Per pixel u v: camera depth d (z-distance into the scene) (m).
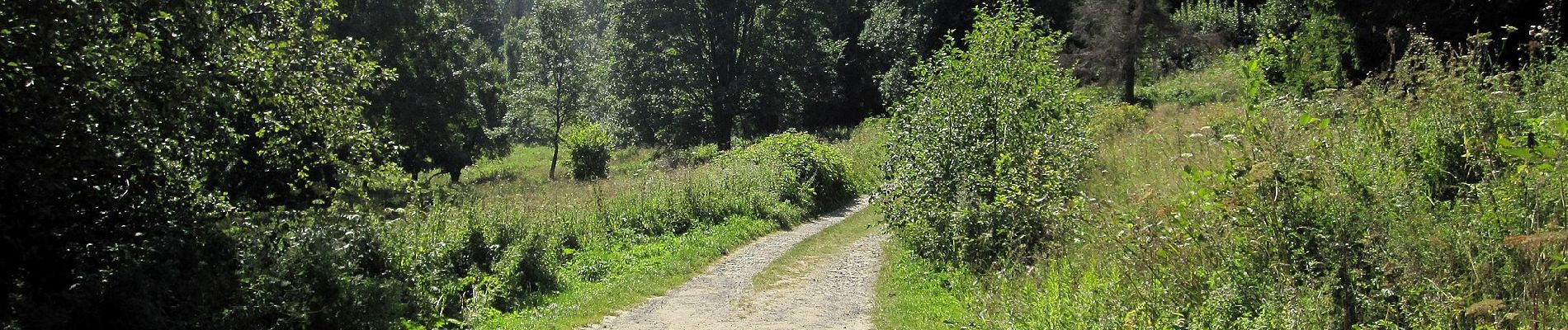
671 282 14.07
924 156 13.78
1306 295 6.19
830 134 41.72
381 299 10.58
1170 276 7.28
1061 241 10.58
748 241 18.55
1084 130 14.62
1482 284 5.77
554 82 46.03
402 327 10.91
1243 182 6.89
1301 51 17.02
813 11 46.94
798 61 47.66
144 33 9.86
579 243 16.64
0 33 8.20
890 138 15.31
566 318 11.62
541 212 17.34
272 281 9.87
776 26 47.38
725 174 22.66
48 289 9.27
